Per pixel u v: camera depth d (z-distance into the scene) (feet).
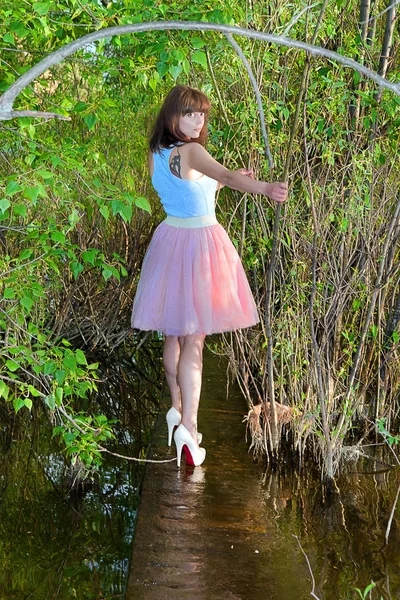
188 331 9.80
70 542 10.22
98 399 15.93
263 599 7.27
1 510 11.08
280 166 11.06
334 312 11.05
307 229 10.75
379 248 11.28
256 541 8.46
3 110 4.92
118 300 18.54
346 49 10.44
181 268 9.93
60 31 9.43
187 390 10.34
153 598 7.21
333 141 10.31
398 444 11.63
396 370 11.76
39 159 8.95
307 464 10.82
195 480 10.08
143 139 17.79
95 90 15.88
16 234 14.90
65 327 18.72
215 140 11.22
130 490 11.78
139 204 8.64
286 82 10.72
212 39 10.26
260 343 12.85
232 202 12.51
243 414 12.57
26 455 13.07
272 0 10.43
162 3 9.05
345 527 8.93
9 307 10.66
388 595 7.43
